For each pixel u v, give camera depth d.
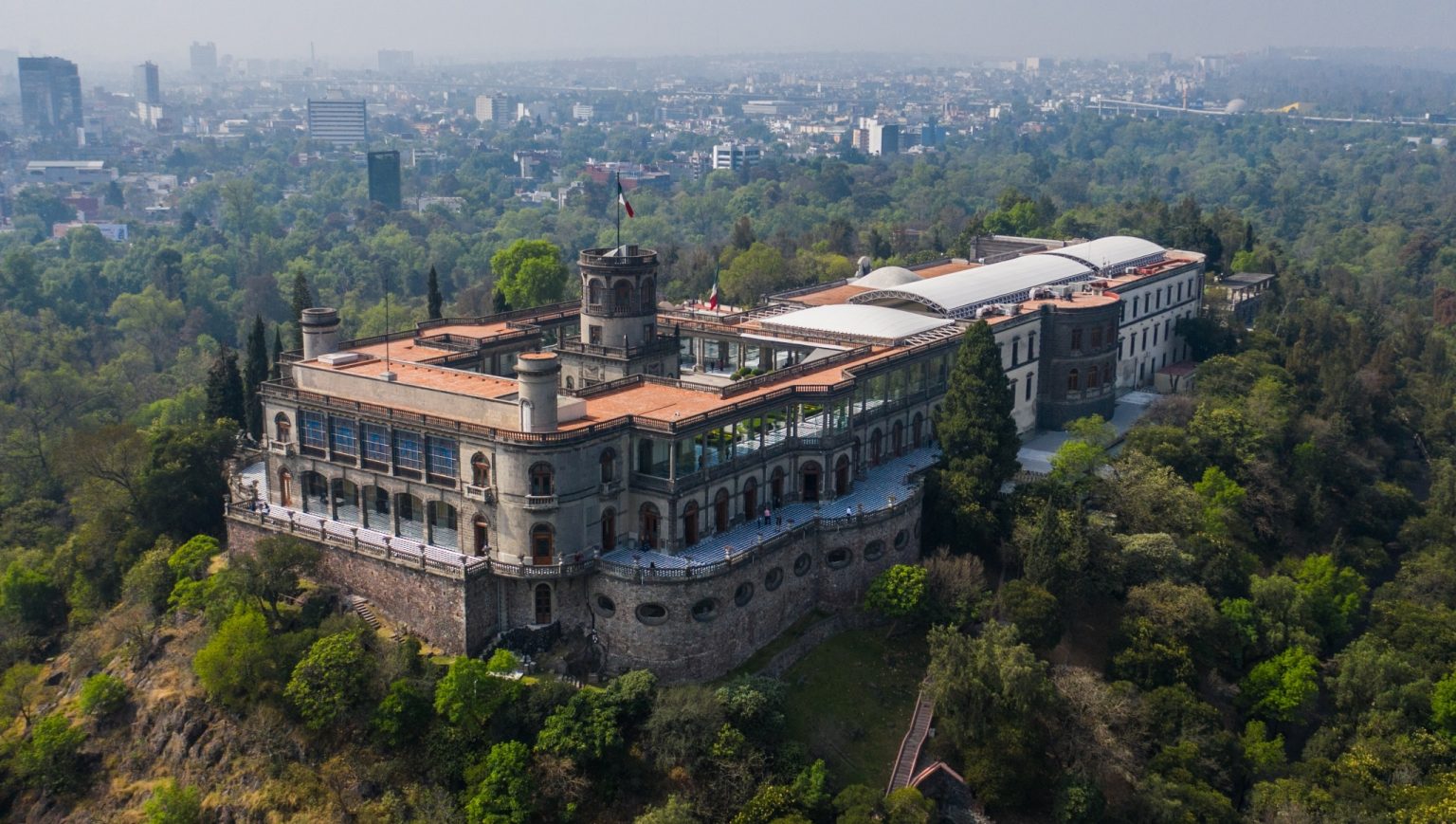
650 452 127.69
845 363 155.00
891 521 140.12
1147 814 115.25
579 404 126.38
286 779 112.81
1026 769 115.12
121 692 127.56
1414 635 142.38
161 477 151.50
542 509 120.44
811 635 132.88
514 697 113.50
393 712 112.38
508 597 123.62
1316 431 186.25
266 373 176.75
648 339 166.25
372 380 134.75
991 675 117.00
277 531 135.50
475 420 125.81
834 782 114.56
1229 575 147.25
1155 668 129.75
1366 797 117.25
